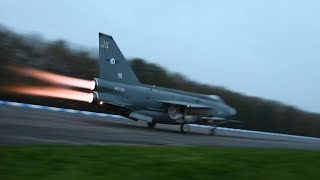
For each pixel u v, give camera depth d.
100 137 17.88
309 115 70.06
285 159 12.70
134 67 58.00
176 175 9.14
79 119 29.66
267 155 13.49
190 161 10.99
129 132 22.89
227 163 11.02
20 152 10.24
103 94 27.59
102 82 27.58
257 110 64.00
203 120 32.12
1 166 8.60
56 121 24.08
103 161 10.16
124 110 28.84
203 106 30.92
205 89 62.47
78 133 18.41
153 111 29.78
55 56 50.28
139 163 10.20
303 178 9.96
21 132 16.12
